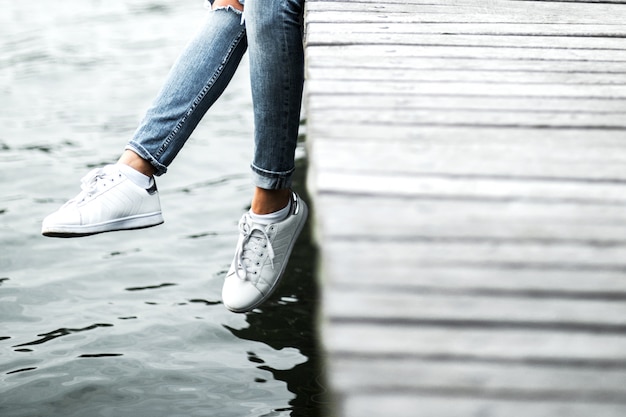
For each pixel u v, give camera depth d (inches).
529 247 73.4
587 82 108.7
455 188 81.9
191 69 116.0
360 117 95.3
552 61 115.5
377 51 114.5
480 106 99.9
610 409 57.7
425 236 74.4
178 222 193.6
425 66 110.7
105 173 117.3
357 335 62.9
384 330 63.4
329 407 130.3
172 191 208.4
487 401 58.1
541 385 59.2
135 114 260.5
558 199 80.7
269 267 118.3
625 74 111.7
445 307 65.8
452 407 57.6
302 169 215.6
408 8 134.2
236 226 191.9
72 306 160.9
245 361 143.5
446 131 93.4
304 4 115.6
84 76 295.3
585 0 146.4
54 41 336.8
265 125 113.0
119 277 171.0
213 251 181.2
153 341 149.5
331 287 67.5
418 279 68.8
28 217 194.7
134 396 134.3
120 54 320.8
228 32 116.6
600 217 78.0
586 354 61.8
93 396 134.3
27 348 147.0
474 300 66.7
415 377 59.6
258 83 112.2
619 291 68.1
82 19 371.2
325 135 91.1
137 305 161.2
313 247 181.5
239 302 118.0
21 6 390.9
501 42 121.4
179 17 375.2
